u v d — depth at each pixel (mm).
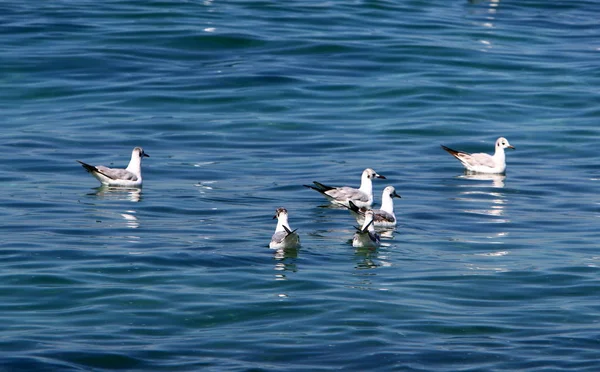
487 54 43625
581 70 41875
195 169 29750
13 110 35750
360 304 17688
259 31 45094
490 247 21953
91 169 27375
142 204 25516
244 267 19875
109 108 36188
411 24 47906
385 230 23484
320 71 40688
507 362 15227
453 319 17031
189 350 15578
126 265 19781
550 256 21219
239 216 24484
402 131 34719
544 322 16984
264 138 33500
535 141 33938
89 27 44812
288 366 15023
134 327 16500
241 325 16688
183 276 19172
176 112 36062
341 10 49531
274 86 38781
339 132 34375
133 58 41312
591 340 16125
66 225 23047
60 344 15672
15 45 42125
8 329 16266
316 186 26750
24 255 20328
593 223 24359
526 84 40094
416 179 29344
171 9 48188
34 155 30609
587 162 31625
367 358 15312
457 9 52281
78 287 18391
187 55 42031
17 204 25109
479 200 26859
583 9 53906
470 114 36625
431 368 14992
